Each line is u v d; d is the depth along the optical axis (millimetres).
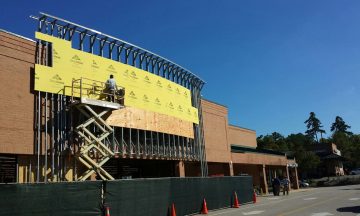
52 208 14453
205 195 24516
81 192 15594
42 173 20359
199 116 36812
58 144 21125
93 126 23469
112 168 28578
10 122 19156
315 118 161625
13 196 13336
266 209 23500
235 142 57844
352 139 123125
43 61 21406
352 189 45406
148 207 18891
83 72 23328
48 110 21109
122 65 26406
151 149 28297
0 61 19219
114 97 23422
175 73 33469
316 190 49969
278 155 54906
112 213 16656
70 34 23141
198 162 35875
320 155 95750
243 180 30188
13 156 19703
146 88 28609
